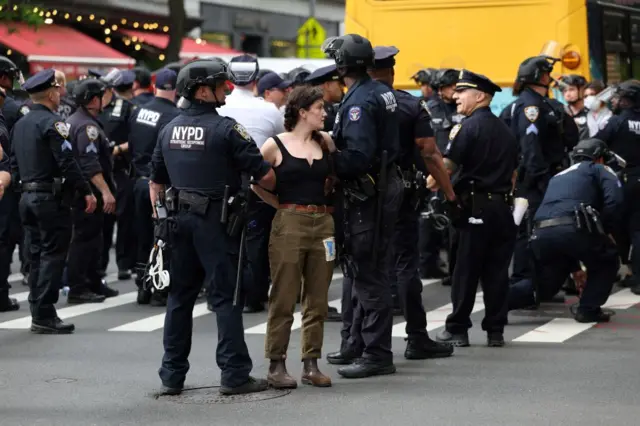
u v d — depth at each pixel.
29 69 40.84
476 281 17.23
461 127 16.91
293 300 14.70
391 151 15.10
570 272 19.83
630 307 21.28
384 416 13.21
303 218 14.63
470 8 27.25
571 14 26.69
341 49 14.83
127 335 18.95
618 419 12.99
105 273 25.64
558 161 21.11
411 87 27.73
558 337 18.17
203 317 20.66
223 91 14.31
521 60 26.98
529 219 21.02
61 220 18.95
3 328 19.66
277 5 65.38
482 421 12.92
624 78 28.47
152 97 24.88
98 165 22.12
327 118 19.16
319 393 14.42
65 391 14.79
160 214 14.30
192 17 54.38
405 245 16.34
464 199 16.88
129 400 14.25
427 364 16.14
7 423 13.22
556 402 13.81
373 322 15.29
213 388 14.81
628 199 22.98
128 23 49.25
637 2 29.44
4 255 21.30
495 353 16.89
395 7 27.73
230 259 14.20
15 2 38.81
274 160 14.60
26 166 18.94
